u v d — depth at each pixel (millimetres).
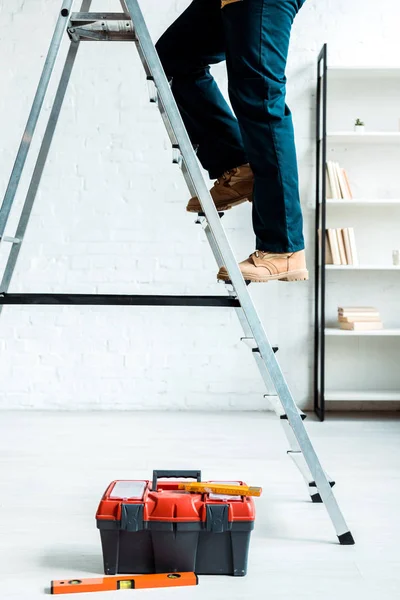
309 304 4453
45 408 4406
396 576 1950
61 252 4379
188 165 2002
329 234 4215
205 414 4297
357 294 4484
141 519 1909
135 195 4391
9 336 4395
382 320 4484
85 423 4012
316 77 4414
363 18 4406
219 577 1944
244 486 2023
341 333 4148
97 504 2559
